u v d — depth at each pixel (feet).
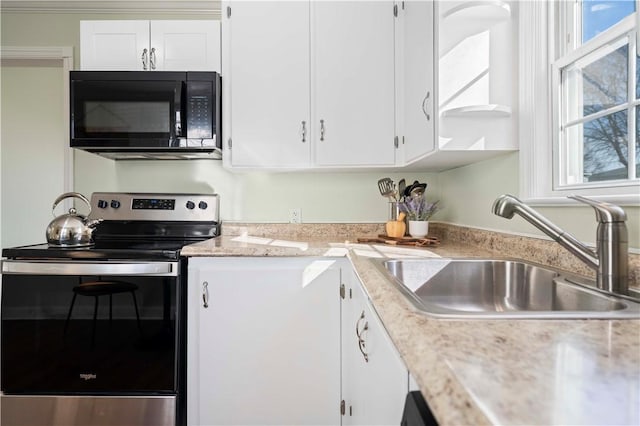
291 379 5.15
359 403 3.85
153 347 4.93
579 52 3.60
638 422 1.10
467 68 4.27
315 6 6.17
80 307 4.93
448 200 6.82
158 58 6.33
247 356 5.15
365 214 7.45
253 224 7.28
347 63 6.15
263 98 6.18
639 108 3.05
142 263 4.91
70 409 4.91
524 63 4.14
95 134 6.04
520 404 1.18
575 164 3.83
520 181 4.23
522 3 4.15
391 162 6.15
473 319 2.02
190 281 5.19
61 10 7.55
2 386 4.89
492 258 4.14
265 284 5.18
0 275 4.96
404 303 2.31
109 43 6.35
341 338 5.19
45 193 9.11
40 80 9.25
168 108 6.03
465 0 4.19
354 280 4.50
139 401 4.91
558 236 2.88
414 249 5.15
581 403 1.19
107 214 6.87
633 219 2.87
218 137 6.22
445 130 4.30
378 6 6.14
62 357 4.91
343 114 6.15
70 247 5.28
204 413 5.12
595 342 1.70
